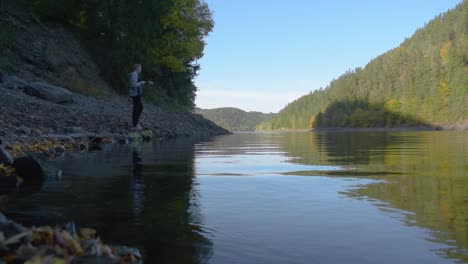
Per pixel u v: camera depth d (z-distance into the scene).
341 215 2.49
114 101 19.36
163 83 30.08
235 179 4.07
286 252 1.84
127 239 2.04
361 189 3.42
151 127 15.06
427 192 3.23
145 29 23.33
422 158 6.26
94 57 23.08
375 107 124.94
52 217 2.48
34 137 8.13
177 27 28.69
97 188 3.52
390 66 137.00
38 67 18.61
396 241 1.97
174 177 4.20
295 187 3.55
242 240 2.02
